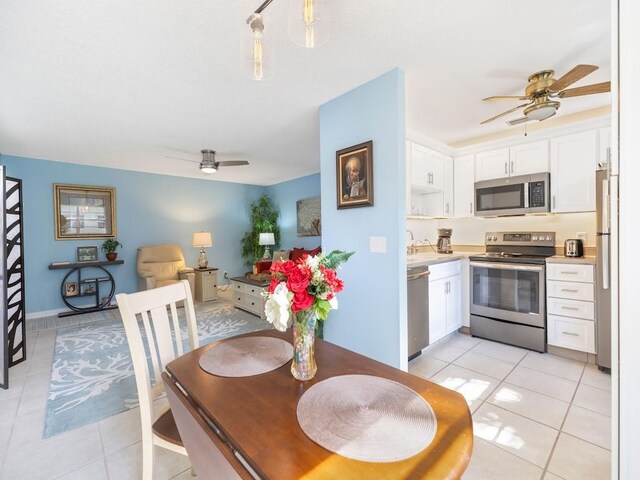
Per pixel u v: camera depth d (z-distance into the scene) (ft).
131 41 5.94
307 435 2.44
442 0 4.97
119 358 9.59
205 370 3.65
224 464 2.35
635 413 2.89
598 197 8.25
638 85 2.77
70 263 15.07
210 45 6.11
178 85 7.75
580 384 7.54
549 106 7.27
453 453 2.22
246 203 23.02
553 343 9.26
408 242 12.54
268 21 5.35
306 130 11.27
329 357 4.03
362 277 7.84
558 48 6.32
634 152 2.82
